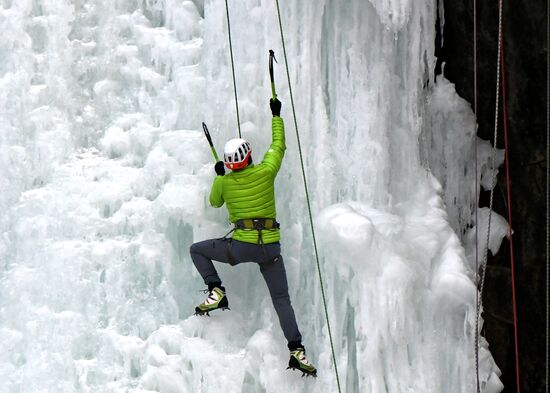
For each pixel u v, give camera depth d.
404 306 13.28
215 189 12.43
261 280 13.71
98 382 13.45
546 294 14.16
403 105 14.76
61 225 14.24
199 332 13.37
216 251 12.39
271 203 12.30
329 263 13.45
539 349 14.37
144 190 14.38
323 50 14.24
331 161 13.92
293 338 12.34
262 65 14.09
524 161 14.60
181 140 14.27
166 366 13.22
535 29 13.95
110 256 14.00
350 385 13.41
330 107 14.26
